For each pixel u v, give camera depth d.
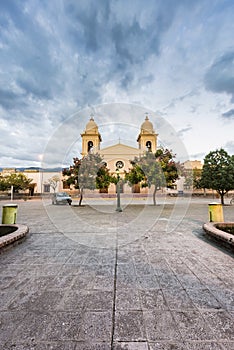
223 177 11.77
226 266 2.30
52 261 2.49
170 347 1.10
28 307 1.49
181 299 1.59
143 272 2.13
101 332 1.22
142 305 1.51
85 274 2.09
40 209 9.74
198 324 1.29
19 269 2.23
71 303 1.54
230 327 1.26
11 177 24.17
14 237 3.14
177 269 2.21
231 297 1.62
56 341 1.15
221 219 4.38
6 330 1.24
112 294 1.68
